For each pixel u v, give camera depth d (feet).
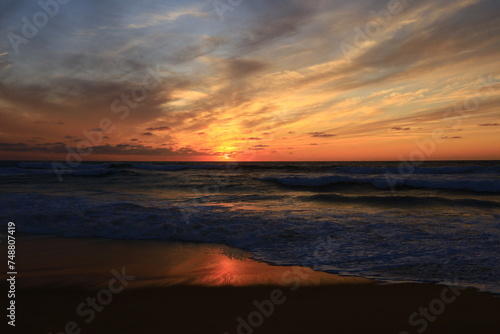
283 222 25.99
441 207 35.50
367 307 11.10
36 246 20.03
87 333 9.03
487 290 12.55
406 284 13.44
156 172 92.99
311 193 50.52
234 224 25.23
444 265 15.84
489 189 50.85
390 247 19.19
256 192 52.60
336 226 24.71
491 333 9.05
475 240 20.35
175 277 14.67
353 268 15.78
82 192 47.62
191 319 10.13
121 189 53.36
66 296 12.26
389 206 36.45
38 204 32.68
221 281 14.12
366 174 78.28
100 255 18.25
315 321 9.95
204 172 93.20
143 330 9.27
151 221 25.89
